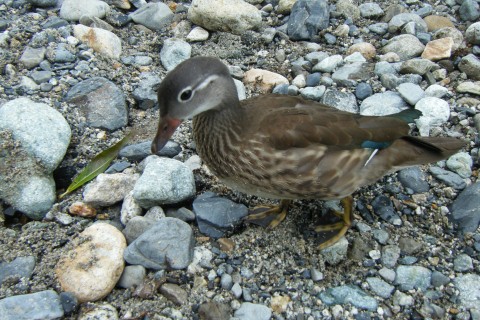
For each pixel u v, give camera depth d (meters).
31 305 0.57
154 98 0.81
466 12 0.93
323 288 0.61
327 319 0.59
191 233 0.63
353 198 0.69
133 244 0.61
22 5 0.95
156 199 0.66
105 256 0.60
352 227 0.67
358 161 0.61
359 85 0.82
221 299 0.60
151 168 0.67
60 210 0.67
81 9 0.92
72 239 0.63
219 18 0.90
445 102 0.78
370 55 0.88
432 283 0.62
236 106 0.61
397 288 0.62
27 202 0.67
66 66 0.83
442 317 0.59
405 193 0.70
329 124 0.61
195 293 0.60
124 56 0.87
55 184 0.72
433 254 0.64
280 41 0.91
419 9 0.95
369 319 0.59
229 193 0.71
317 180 0.60
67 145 0.71
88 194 0.67
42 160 0.69
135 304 0.59
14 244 0.63
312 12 0.92
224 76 0.60
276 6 0.97
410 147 0.64
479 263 0.63
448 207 0.69
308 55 0.87
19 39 0.88
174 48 0.86
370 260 0.64
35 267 0.61
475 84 0.81
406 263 0.63
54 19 0.91
